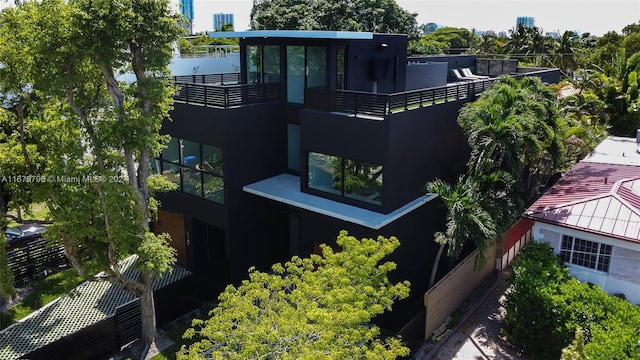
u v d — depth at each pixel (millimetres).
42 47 11258
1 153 14984
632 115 27953
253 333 9266
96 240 14344
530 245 14891
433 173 17766
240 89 17578
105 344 14789
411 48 52938
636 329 11711
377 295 10898
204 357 9828
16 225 21219
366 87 20281
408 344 13602
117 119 12773
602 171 18000
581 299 12875
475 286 17234
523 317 13531
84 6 11352
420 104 16531
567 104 27031
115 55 11828
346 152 16062
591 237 13883
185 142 18844
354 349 9297
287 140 19391
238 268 18438
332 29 46750
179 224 20125
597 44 64438
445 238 15078
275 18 46562
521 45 60312
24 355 13094
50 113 13711
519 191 17859
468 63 36562
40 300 17797
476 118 16109
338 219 16625
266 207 18922
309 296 10422
